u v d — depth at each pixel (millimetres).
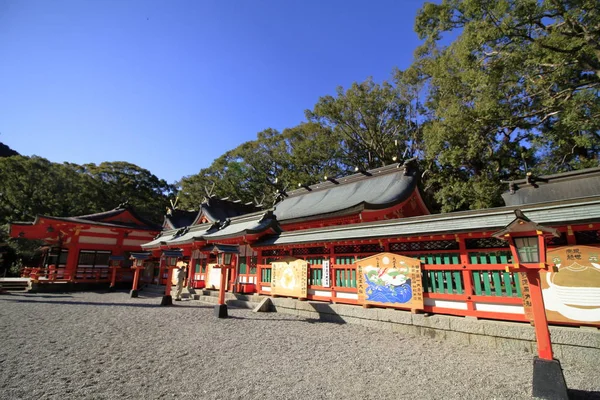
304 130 41375
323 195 20891
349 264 10188
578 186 14062
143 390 4547
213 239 15766
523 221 4680
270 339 7707
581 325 6211
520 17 14969
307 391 4582
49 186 38969
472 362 5965
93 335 7988
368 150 36562
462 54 17500
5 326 8977
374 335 8125
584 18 14383
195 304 14312
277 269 12477
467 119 19906
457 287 7812
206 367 5613
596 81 16156
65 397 4238
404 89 33812
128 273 25969
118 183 47156
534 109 19219
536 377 4441
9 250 33469
